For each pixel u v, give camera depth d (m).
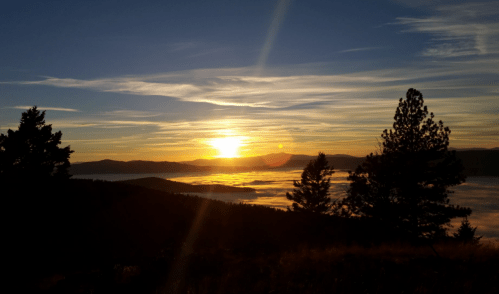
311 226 26.23
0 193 20.88
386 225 16.98
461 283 8.16
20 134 23.41
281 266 10.77
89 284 11.03
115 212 26.47
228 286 8.88
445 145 17.09
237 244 21.20
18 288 13.72
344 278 8.83
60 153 24.66
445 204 17.19
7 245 18.44
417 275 8.98
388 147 18.14
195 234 24.23
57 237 20.64
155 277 11.04
